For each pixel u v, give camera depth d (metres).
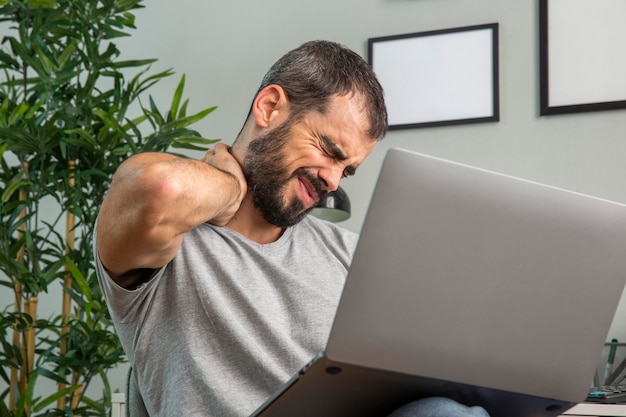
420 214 0.87
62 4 2.70
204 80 3.16
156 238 1.02
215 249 1.31
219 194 1.06
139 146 2.65
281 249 1.39
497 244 0.91
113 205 1.03
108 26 2.81
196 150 2.91
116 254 1.07
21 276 2.56
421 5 2.95
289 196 1.32
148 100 3.20
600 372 2.24
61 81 2.64
